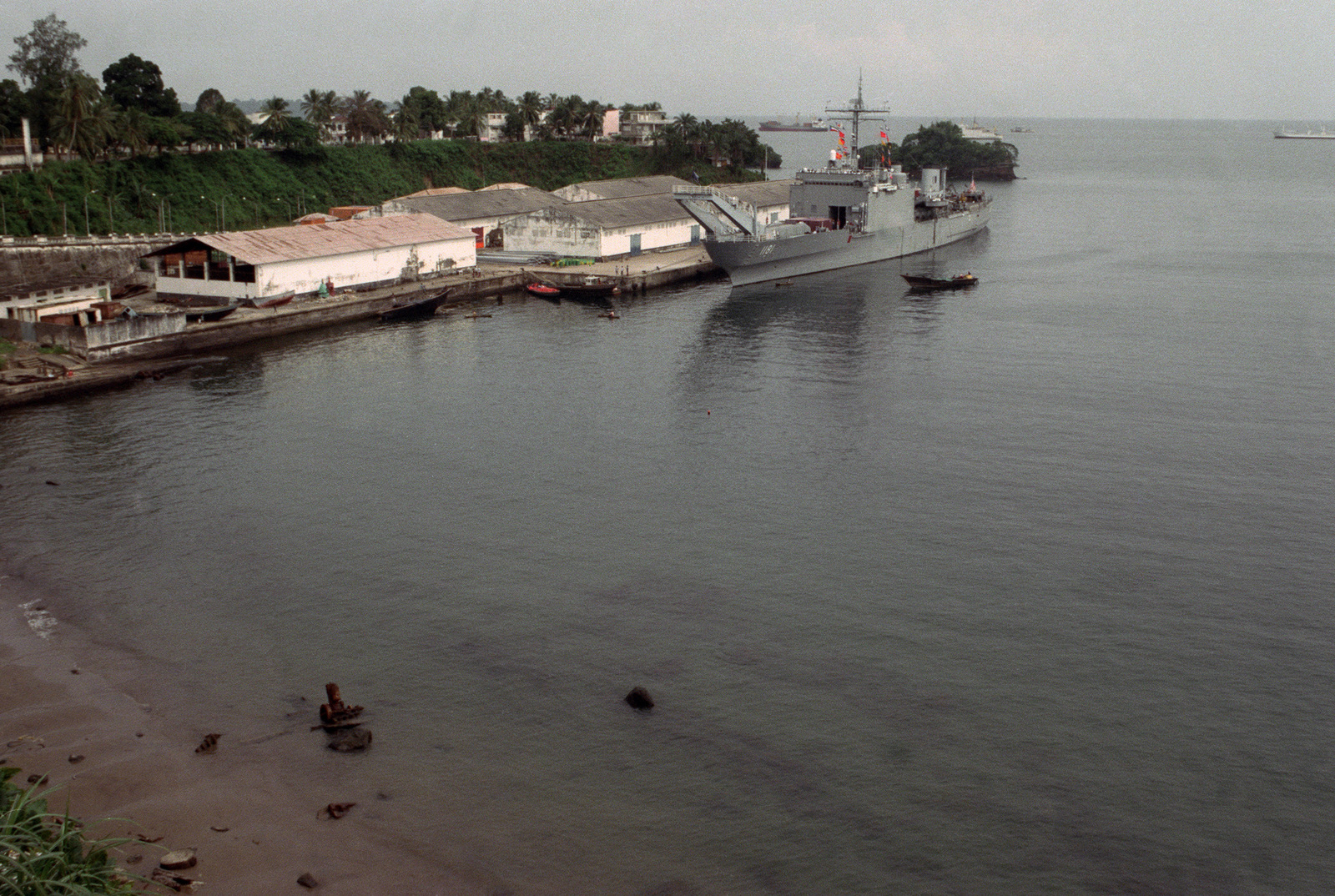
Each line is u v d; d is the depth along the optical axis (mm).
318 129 193875
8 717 41031
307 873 32969
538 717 41625
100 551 55938
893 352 103250
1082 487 66000
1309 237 196375
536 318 121750
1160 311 122938
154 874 32719
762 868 33594
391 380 91625
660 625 48844
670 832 35188
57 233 134125
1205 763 38719
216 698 42688
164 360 97375
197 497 63656
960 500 64125
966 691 43312
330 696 41344
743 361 99500
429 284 131375
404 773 38125
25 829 27562
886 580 53375
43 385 83875
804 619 49344
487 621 49125
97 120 143750
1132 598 51312
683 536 58844
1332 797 36938
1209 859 33969
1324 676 44406
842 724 41094
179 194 156000
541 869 33438
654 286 144750
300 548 56719
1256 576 53531
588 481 67375
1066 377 92750
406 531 59188
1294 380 90812
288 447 73125
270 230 122875
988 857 34062
